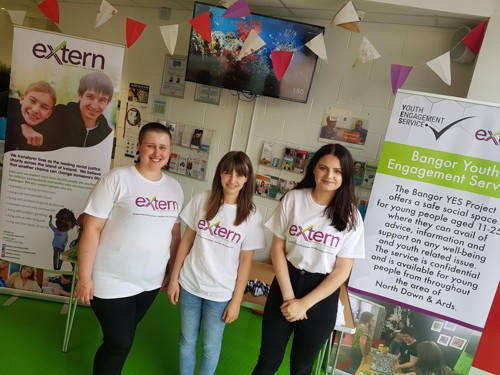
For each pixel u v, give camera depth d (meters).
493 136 1.83
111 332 1.48
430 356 2.04
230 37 2.62
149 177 1.51
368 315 2.12
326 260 1.41
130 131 3.55
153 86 3.40
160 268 1.58
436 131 1.91
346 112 2.75
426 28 2.48
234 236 1.54
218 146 3.20
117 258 1.45
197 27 1.99
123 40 3.51
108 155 2.24
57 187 2.25
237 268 1.60
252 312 2.75
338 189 1.39
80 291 1.45
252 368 2.13
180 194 1.63
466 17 2.18
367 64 2.66
